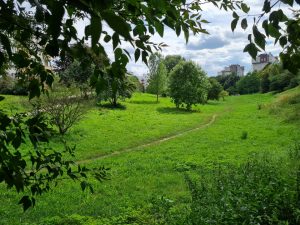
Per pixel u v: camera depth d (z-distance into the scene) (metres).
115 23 1.75
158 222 9.55
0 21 2.34
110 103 56.50
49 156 3.75
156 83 71.06
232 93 145.62
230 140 30.86
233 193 8.32
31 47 3.04
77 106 30.77
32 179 3.68
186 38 3.04
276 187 7.96
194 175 18.94
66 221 12.63
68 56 2.92
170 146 29.42
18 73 3.54
